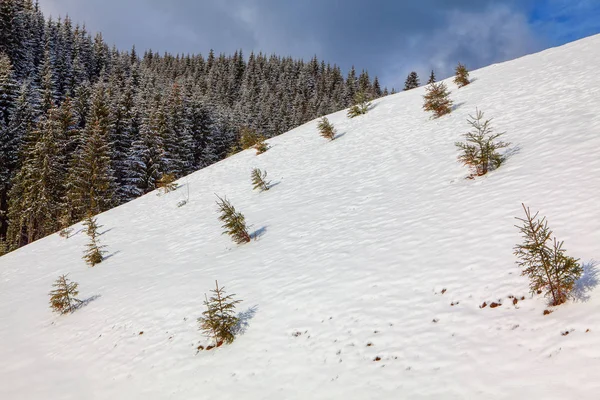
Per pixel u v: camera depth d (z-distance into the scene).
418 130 19.69
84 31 95.56
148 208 25.25
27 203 38.03
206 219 19.09
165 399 6.79
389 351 5.82
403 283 7.40
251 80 124.88
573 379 4.12
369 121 26.08
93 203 37.88
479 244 7.61
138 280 13.37
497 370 4.69
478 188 10.48
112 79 74.06
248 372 6.66
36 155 39.06
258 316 8.23
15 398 8.41
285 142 30.16
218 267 12.02
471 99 20.30
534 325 5.17
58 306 12.48
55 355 9.96
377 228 10.55
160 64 141.38
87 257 18.56
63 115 46.84
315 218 13.37
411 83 88.50
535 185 9.08
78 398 7.73
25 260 21.48
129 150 45.41
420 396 4.75
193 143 56.62
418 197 11.73
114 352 9.05
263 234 13.80
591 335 4.56
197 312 9.38
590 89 14.39
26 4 95.75
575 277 5.17
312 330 7.09
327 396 5.42
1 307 14.84
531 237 5.66
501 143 12.79
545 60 22.19
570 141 10.73
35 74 69.69
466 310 6.04
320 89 119.38
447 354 5.30
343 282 8.27
